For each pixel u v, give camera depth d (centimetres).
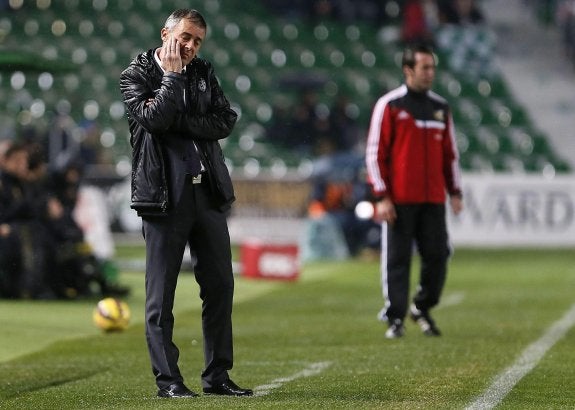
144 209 2328
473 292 5184
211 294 2391
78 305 4538
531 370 2839
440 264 3553
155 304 2355
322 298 4897
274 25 10662
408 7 10675
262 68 10238
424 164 3497
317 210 7175
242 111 9575
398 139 3494
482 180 8581
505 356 3112
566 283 5669
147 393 2478
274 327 3878
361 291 5212
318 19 10881
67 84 9150
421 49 3484
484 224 8569
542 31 11638
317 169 7231
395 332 3566
